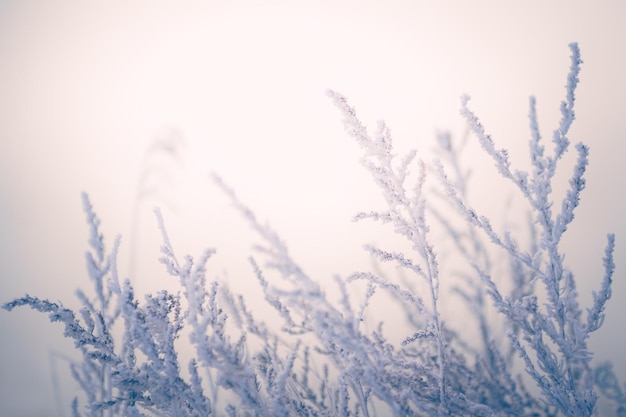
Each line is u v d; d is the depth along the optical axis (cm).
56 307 134
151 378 134
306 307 136
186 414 139
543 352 146
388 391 130
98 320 145
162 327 140
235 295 183
